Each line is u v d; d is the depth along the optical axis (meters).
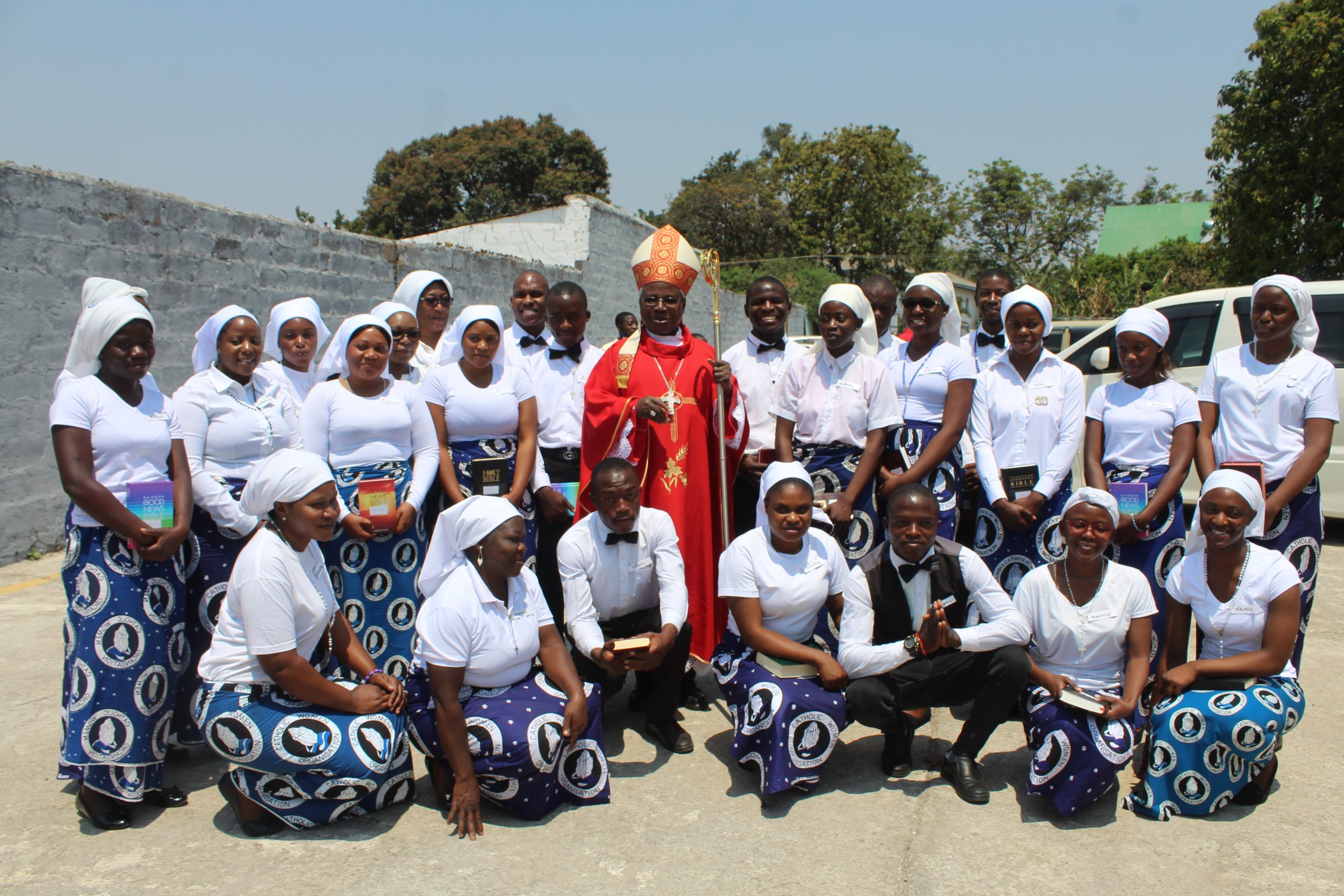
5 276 6.48
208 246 7.89
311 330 4.47
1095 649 3.64
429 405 4.39
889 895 2.92
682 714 4.49
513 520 3.37
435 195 41.09
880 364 4.44
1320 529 4.16
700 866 3.09
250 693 3.27
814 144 40.66
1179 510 4.30
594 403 4.62
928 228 41.34
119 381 3.41
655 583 4.11
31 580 6.27
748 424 4.86
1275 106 16.72
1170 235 47.84
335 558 4.07
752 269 36.59
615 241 16.80
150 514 3.30
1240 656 3.52
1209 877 3.00
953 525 4.57
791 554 3.82
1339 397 7.37
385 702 3.40
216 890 2.94
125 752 3.27
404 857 3.14
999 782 3.72
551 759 3.36
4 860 3.09
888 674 3.64
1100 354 6.08
